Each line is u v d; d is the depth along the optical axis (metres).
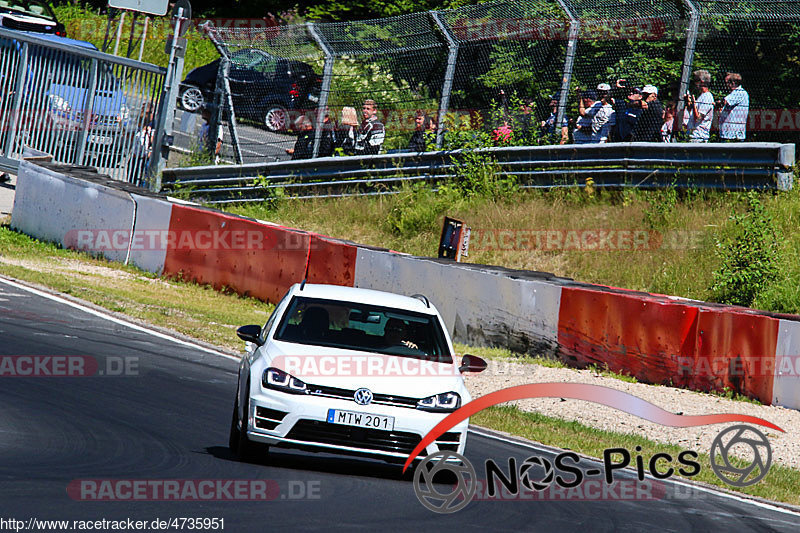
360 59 86.12
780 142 71.38
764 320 44.25
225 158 92.50
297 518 21.53
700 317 46.59
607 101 74.12
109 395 34.22
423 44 82.12
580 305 50.94
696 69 72.94
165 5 84.62
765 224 59.44
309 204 82.06
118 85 83.69
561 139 75.50
